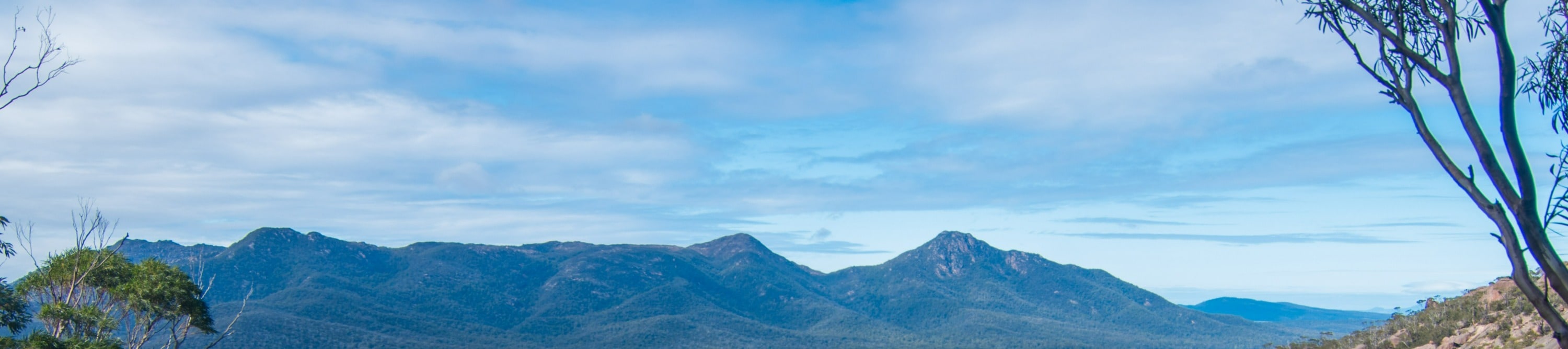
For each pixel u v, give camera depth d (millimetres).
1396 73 9375
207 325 55000
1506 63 8383
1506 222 8203
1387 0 9648
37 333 39438
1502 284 48250
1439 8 9211
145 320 52188
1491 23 8516
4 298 37281
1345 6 9852
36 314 43469
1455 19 8844
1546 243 7926
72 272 47375
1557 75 10016
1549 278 7922
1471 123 8469
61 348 40219
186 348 190250
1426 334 49094
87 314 44438
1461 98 8570
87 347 41875
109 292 50469
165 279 51406
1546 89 10125
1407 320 56906
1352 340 62812
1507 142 8258
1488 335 40594
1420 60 8922
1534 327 36188
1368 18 9508
